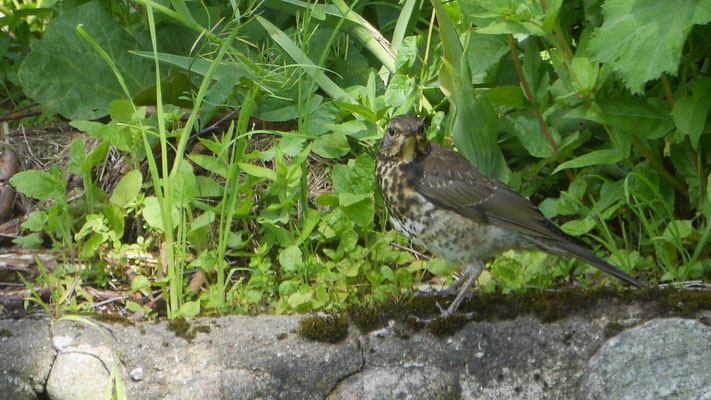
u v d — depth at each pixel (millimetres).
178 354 8289
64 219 9812
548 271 9266
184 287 9555
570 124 10547
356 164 9859
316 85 10977
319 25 11812
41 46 11117
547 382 8359
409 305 8648
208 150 10789
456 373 8367
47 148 10820
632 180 9859
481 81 10750
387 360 8383
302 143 9688
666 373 8031
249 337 8375
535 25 8969
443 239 8898
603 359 8258
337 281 9266
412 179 8867
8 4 13211
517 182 10383
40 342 8297
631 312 8469
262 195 10117
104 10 11375
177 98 11266
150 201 9500
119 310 9289
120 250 9477
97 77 11273
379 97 10477
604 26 8312
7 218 10258
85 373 8180
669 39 8055
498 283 9086
